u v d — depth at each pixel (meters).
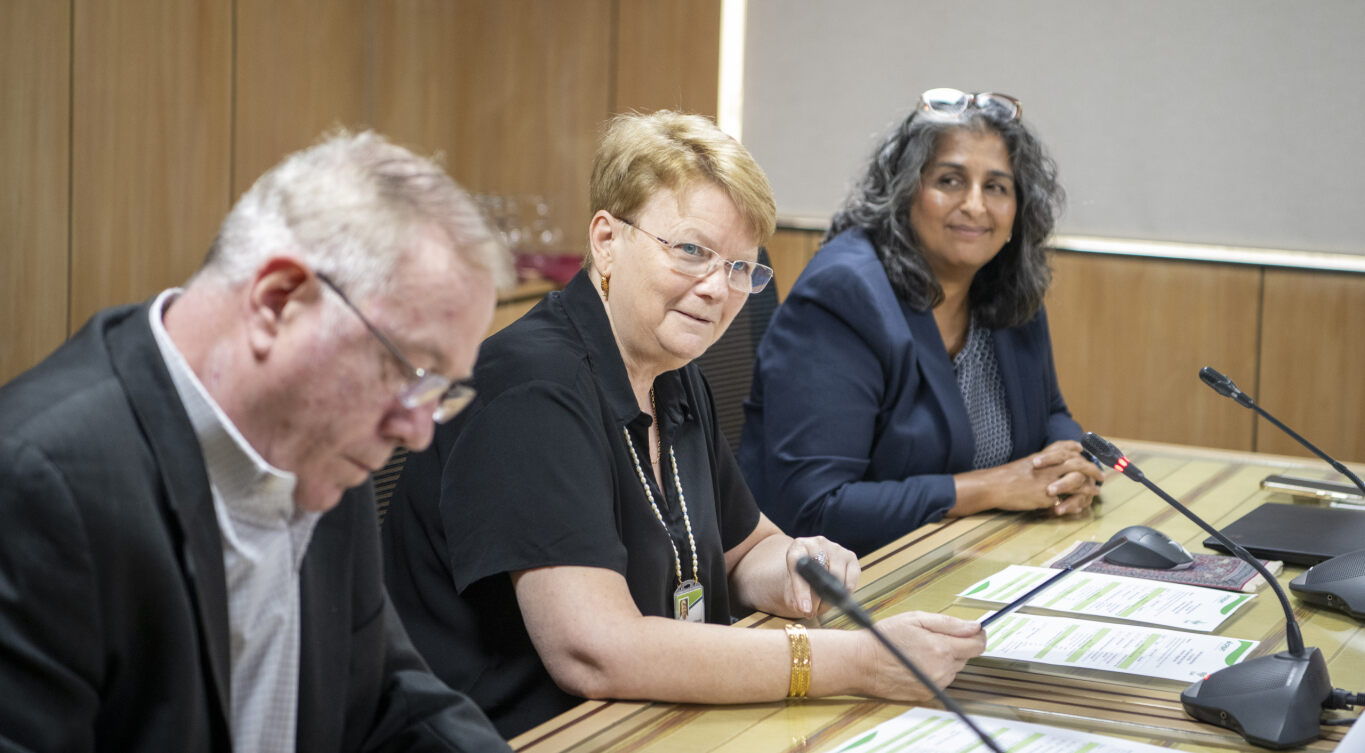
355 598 1.30
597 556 1.53
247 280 1.05
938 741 1.38
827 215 5.05
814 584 1.18
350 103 5.05
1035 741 1.38
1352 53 4.32
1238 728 1.40
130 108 4.14
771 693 1.48
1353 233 4.39
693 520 1.79
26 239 3.86
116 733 1.08
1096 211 4.68
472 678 1.61
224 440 1.08
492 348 1.64
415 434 1.08
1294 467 2.64
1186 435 4.62
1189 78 4.52
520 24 5.49
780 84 5.07
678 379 1.85
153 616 1.06
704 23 5.19
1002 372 2.71
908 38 4.86
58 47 3.90
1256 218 4.50
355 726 1.33
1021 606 1.82
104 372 1.07
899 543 2.13
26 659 0.99
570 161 5.50
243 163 4.57
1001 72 4.75
